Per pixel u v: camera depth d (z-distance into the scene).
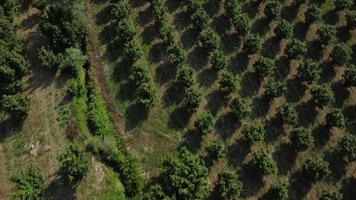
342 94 81.56
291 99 80.56
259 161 71.75
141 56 83.62
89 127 75.88
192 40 85.81
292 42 82.56
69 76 79.62
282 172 74.12
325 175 71.69
